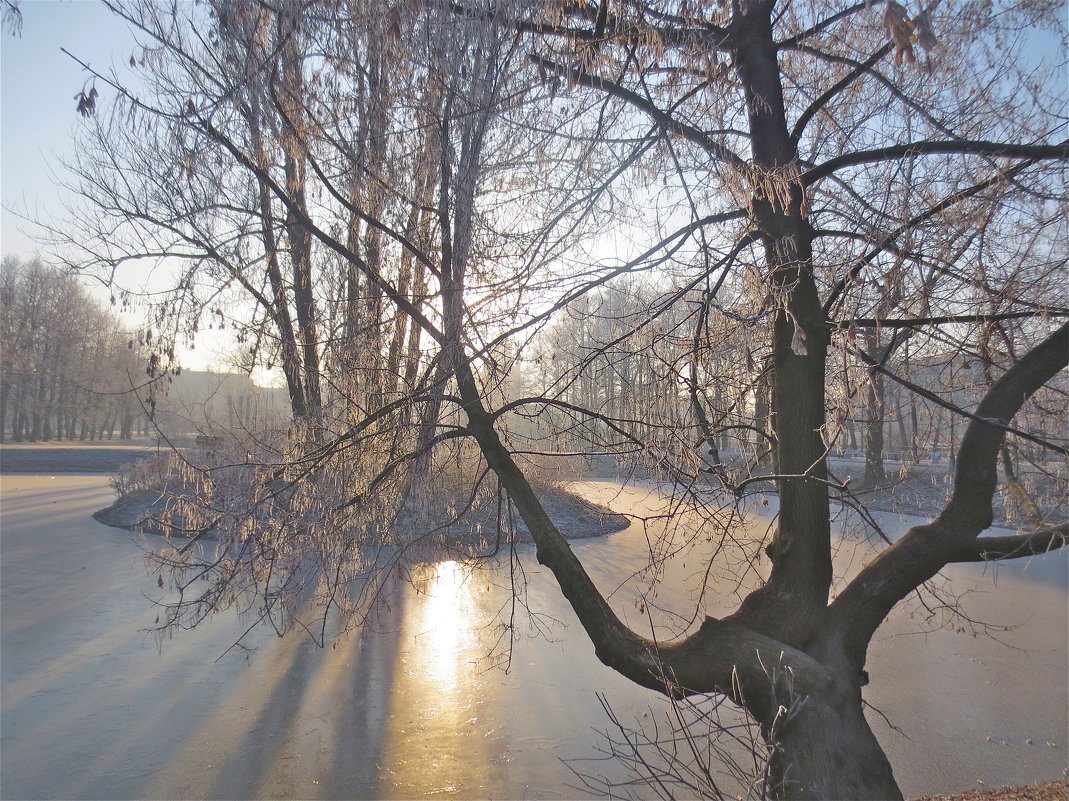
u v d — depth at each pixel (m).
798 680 3.50
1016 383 3.92
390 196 4.80
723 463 4.48
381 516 5.15
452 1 4.35
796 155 4.49
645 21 4.27
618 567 12.09
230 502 4.80
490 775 5.88
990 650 9.00
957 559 3.90
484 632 9.21
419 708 7.14
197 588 10.34
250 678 7.90
